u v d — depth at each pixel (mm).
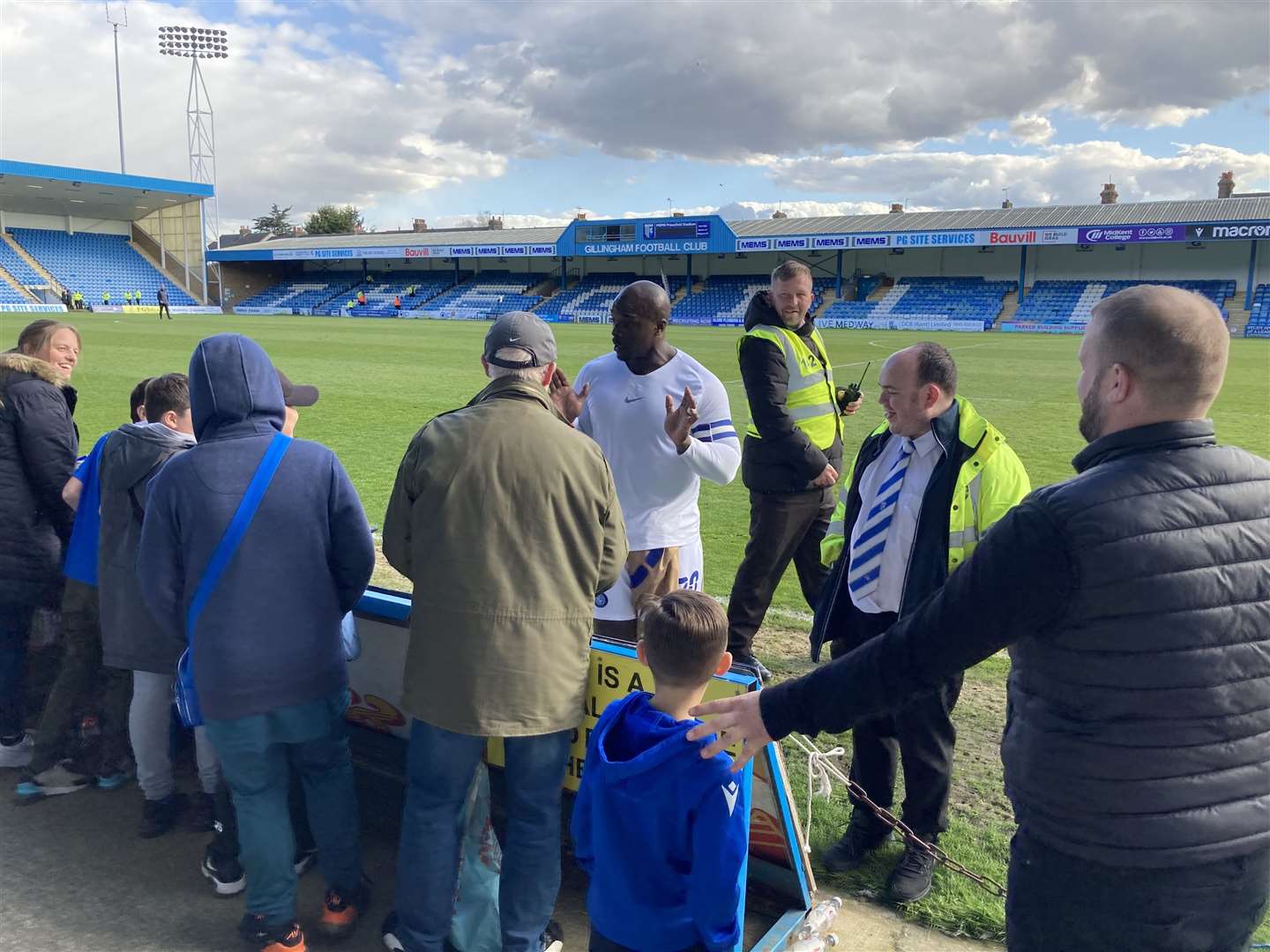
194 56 64188
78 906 2740
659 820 1918
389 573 6285
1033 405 15039
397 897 2424
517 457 2240
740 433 12758
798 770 3732
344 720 2650
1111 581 1414
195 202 57438
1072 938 1509
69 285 53531
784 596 6199
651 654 1990
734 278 53250
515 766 2359
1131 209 42969
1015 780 1578
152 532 2395
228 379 2422
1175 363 1458
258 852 2463
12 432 3324
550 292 56781
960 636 1514
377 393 15555
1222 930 1481
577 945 2641
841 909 2838
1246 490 1484
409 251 57312
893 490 2961
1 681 3508
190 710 2555
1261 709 1451
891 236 44281
